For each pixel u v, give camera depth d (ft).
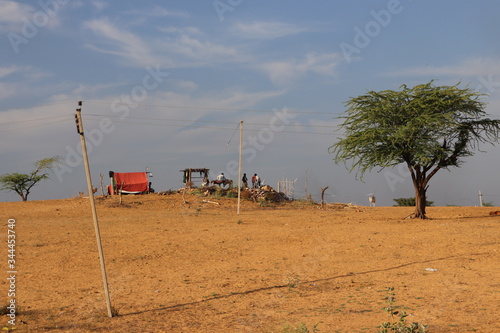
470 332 31.17
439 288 45.32
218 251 73.26
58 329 35.88
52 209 141.90
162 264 63.98
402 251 68.44
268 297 44.91
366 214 134.82
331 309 39.34
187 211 140.56
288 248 74.43
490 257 61.00
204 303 43.55
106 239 86.28
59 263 64.95
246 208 151.84
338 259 64.18
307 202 168.45
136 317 39.11
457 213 130.72
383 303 40.47
